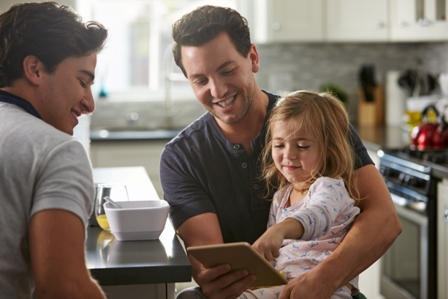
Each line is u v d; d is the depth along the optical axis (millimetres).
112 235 2086
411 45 5793
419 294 3711
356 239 1960
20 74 1629
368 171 2146
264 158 2182
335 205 1944
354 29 5266
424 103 5027
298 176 2096
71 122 1709
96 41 1678
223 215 2191
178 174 2203
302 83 5785
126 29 5785
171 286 1884
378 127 5445
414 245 3760
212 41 2016
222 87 2041
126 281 1739
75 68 1649
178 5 5812
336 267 1908
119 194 2189
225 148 2201
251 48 2170
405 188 3838
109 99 5695
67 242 1418
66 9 1672
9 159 1485
